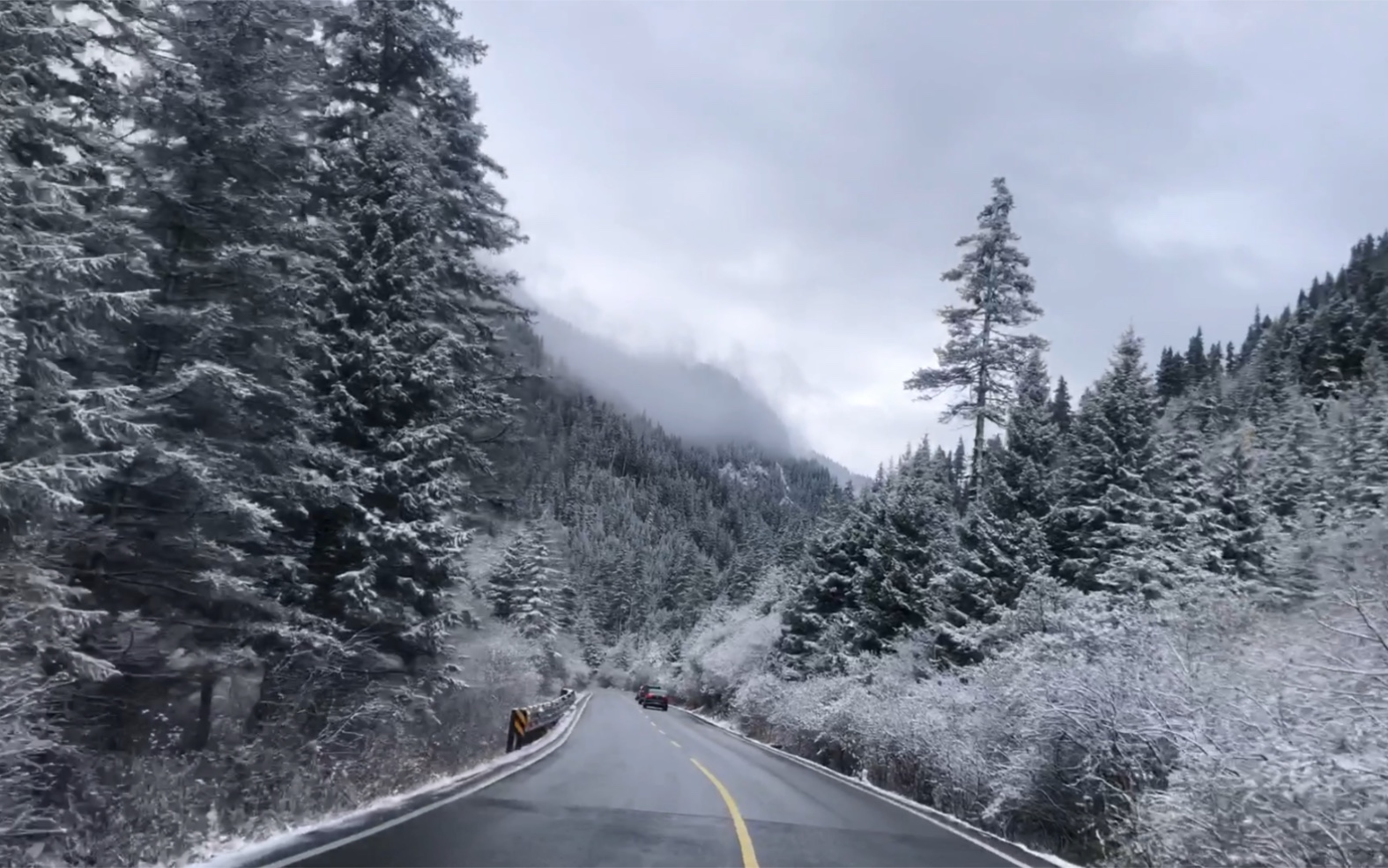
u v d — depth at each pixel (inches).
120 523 510.3
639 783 685.3
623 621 5580.7
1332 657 418.9
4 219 382.6
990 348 1370.6
